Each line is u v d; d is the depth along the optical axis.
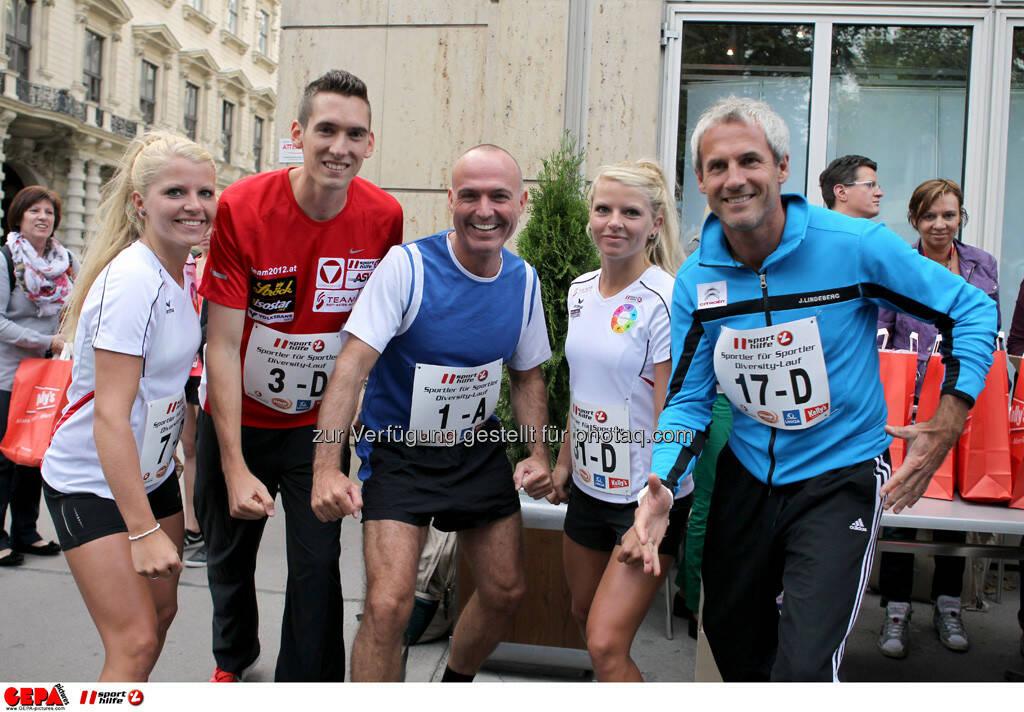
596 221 2.19
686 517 2.23
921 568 3.88
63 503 1.97
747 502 2.04
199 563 4.02
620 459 2.23
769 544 2.00
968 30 5.03
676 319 2.09
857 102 5.14
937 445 1.80
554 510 2.86
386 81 5.18
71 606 3.43
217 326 2.33
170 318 2.07
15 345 3.91
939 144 5.11
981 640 3.41
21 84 26.22
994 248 5.06
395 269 2.15
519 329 2.30
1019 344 3.57
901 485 1.82
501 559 2.27
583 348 2.28
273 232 2.32
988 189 5.05
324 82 2.26
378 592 2.03
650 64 4.97
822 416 1.91
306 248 2.37
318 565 2.37
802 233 1.87
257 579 3.76
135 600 1.94
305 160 2.30
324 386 2.50
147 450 2.08
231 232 2.29
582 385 2.30
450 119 5.13
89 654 2.97
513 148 5.02
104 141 29.64
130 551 1.95
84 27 28.89
